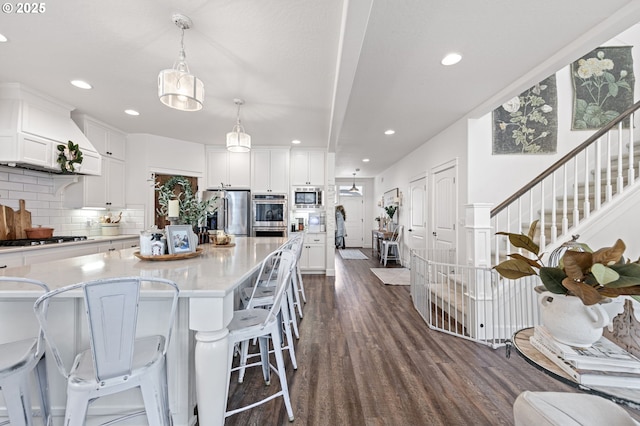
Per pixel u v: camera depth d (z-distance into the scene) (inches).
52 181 137.4
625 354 34.4
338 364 83.8
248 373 78.9
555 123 143.3
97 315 38.9
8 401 42.2
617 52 143.1
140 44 83.0
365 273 219.1
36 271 58.2
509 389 71.9
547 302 39.1
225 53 87.6
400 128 165.0
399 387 72.5
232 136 119.8
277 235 207.5
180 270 61.4
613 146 140.4
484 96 119.8
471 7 68.1
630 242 98.1
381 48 85.0
